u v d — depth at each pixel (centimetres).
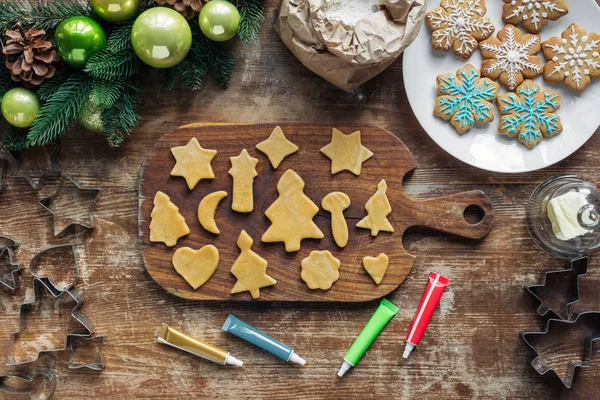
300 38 90
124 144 98
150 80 97
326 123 96
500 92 97
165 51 86
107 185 98
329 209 96
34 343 98
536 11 95
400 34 89
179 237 96
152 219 96
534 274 98
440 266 98
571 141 96
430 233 98
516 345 98
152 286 98
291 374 98
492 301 98
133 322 98
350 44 89
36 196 98
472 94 95
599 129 98
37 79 90
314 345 98
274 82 98
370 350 98
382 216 96
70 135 98
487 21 95
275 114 98
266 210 96
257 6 93
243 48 98
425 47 96
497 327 98
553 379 98
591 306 98
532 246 98
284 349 96
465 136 96
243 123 96
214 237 96
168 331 97
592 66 94
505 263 98
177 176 96
